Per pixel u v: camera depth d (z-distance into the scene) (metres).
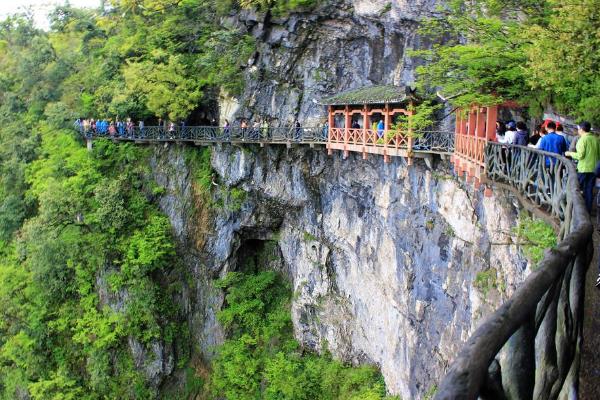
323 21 34.09
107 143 40.62
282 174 35.84
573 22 11.91
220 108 39.88
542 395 4.71
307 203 35.59
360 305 32.31
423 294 25.22
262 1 35.44
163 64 39.28
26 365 36.72
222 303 38.91
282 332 37.50
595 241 10.53
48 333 37.00
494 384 3.76
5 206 42.38
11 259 40.84
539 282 4.50
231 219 38.22
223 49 39.19
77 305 37.78
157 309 37.69
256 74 37.66
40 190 40.34
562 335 5.29
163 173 39.69
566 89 14.55
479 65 17.42
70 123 43.69
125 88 40.44
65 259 37.66
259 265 40.50
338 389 32.28
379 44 32.50
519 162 13.95
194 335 39.12
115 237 38.19
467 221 20.78
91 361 36.31
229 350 36.84
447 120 26.94
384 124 27.75
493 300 17.28
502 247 16.62
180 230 39.09
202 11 41.56
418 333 25.77
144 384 36.72
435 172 23.92
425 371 24.94
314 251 35.78
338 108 31.80
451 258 22.58
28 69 49.75
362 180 30.56
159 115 39.16
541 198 12.11
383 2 30.39
